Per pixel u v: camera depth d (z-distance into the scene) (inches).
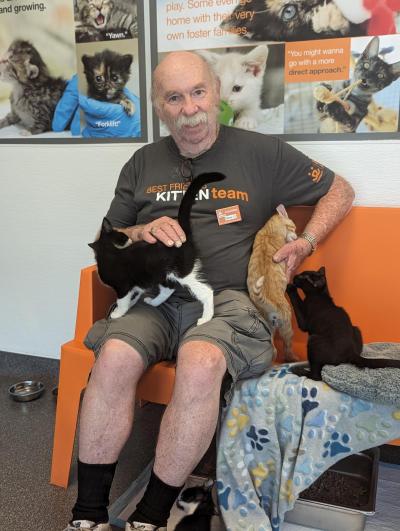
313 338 51.7
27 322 92.7
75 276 87.0
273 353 54.4
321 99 67.2
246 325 52.2
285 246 57.1
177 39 71.1
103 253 54.9
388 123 65.3
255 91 69.7
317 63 66.1
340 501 54.7
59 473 60.6
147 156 64.4
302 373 51.5
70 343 61.1
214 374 46.3
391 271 63.8
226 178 59.4
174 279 53.9
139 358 50.7
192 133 57.5
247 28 67.8
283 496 49.4
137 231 58.9
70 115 79.5
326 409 48.3
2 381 90.0
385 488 60.6
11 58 80.0
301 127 69.1
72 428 59.5
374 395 45.9
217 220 59.3
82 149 80.2
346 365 49.2
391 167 66.7
